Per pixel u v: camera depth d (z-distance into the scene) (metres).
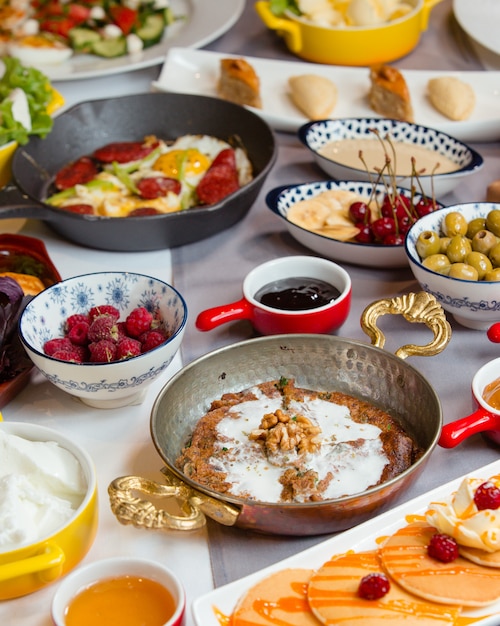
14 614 1.03
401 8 2.40
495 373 1.29
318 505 1.03
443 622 0.94
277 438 1.15
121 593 0.98
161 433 1.19
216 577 1.06
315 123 2.01
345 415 1.25
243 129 2.02
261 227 1.81
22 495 1.06
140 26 2.47
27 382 1.40
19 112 1.87
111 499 1.05
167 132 2.09
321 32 2.32
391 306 1.38
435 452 1.24
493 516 1.00
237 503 1.04
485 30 2.39
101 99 2.04
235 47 2.56
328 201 1.75
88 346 1.35
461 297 1.41
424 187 1.80
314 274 1.52
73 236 1.73
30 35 2.43
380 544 1.04
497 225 1.47
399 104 2.09
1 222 1.88
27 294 1.52
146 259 1.73
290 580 1.00
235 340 1.49
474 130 2.05
